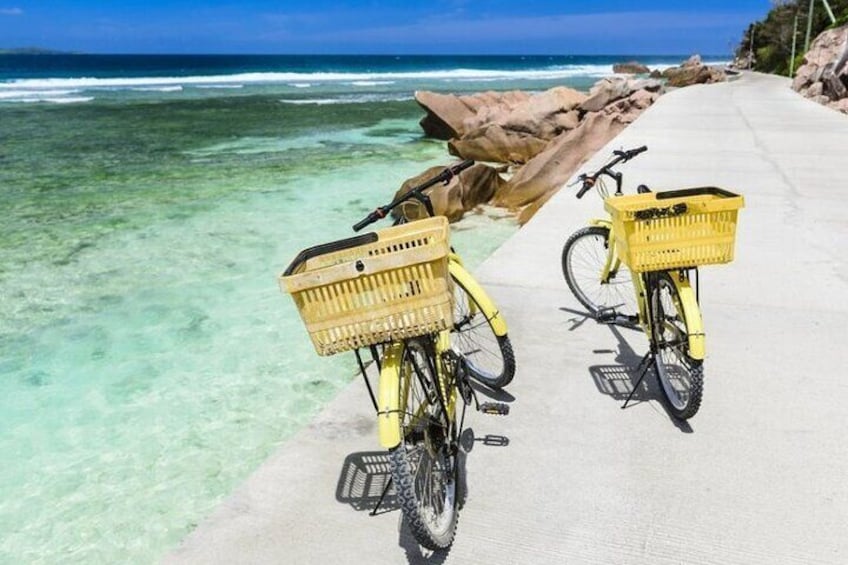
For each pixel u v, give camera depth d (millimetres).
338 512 3131
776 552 2787
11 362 6797
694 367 3385
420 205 3916
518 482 3283
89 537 4359
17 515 4574
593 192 9406
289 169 17734
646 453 3465
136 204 13688
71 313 8023
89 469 5066
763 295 5484
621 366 4406
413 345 2973
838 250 6578
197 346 7094
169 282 9062
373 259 2412
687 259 3344
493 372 4309
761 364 4320
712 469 3312
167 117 30266
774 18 63531
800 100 24641
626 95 25484
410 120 29891
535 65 130750
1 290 8773
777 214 7949
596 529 2957
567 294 5715
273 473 3428
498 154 19734
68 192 14898
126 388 6262
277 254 10266
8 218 12555
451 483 3041
